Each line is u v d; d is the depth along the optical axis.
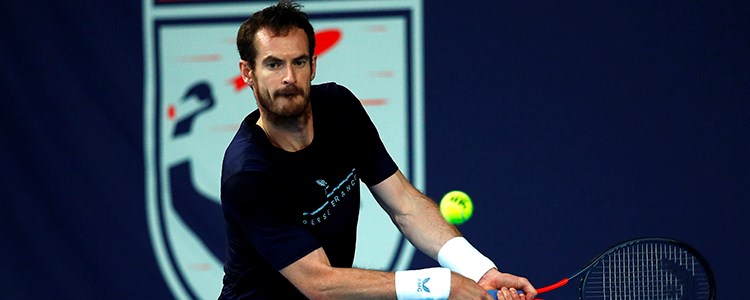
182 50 22.78
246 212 12.98
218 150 22.73
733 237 21.30
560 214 21.69
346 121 13.90
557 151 21.67
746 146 21.22
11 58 23.19
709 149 21.33
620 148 21.55
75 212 23.09
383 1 22.11
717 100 21.28
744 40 21.19
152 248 22.94
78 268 23.11
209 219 22.75
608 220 21.56
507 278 14.14
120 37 22.92
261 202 12.95
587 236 21.62
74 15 23.02
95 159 23.02
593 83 21.58
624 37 21.47
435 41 21.97
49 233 23.19
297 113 12.62
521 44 21.75
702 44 21.30
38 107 23.16
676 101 21.39
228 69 22.69
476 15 21.84
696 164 21.38
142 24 22.88
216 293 22.80
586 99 21.59
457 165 21.92
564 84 21.64
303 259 13.05
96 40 22.97
